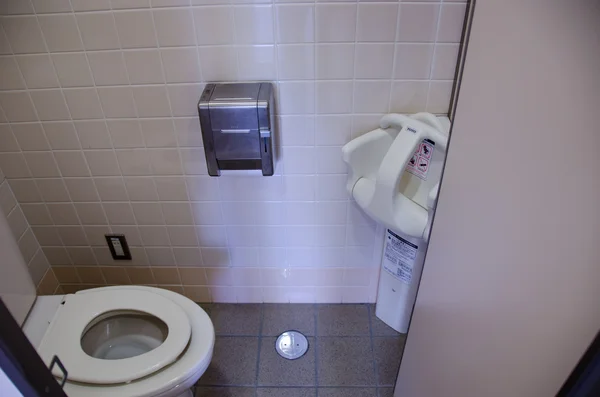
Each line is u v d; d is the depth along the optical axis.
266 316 1.83
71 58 1.30
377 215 1.37
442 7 1.20
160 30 1.25
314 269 1.77
